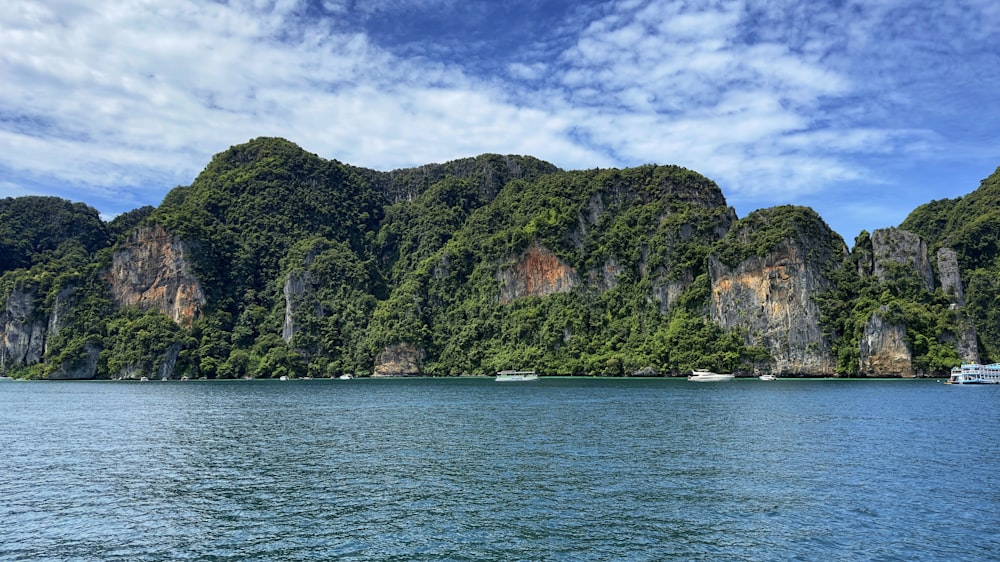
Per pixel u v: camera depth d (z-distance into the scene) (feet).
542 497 114.73
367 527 99.45
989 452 154.10
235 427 216.95
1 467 147.02
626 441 173.27
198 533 97.81
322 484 127.03
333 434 196.03
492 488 121.60
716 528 97.35
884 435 181.37
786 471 133.69
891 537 93.15
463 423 219.20
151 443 181.47
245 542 93.56
